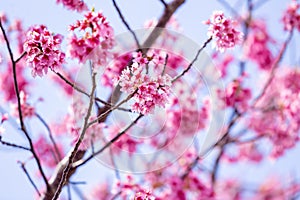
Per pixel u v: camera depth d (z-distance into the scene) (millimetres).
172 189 6594
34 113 6012
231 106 6938
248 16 6770
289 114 7516
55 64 4074
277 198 8602
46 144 7469
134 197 4195
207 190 6809
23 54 4215
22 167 4836
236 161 8500
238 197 8477
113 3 4504
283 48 7383
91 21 4102
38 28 4238
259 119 7543
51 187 4812
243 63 7129
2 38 5688
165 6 5402
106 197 7895
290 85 7781
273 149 7863
